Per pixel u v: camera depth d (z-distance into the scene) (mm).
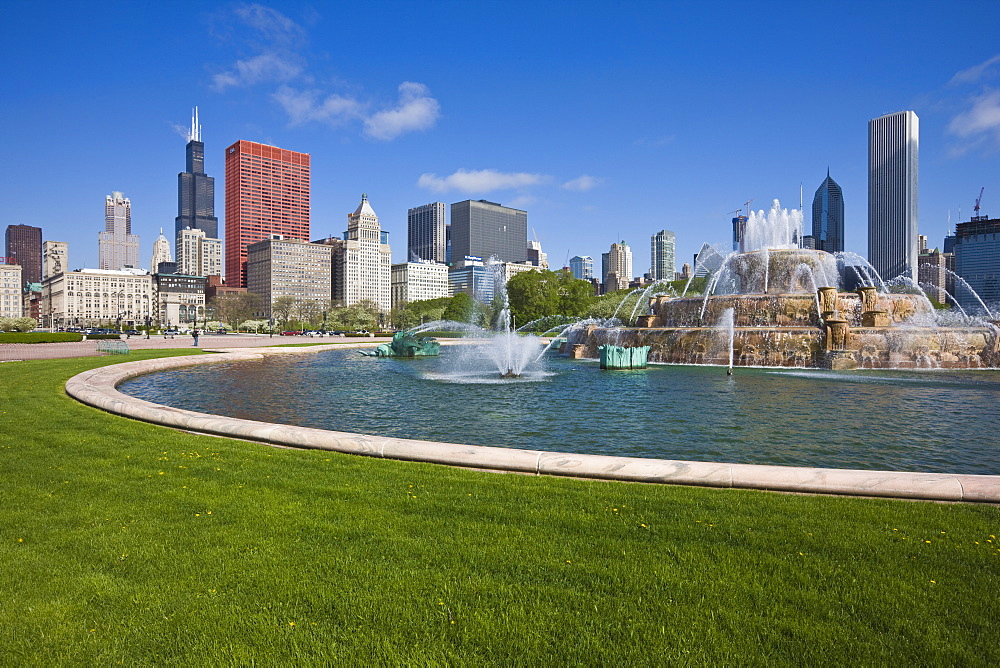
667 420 15391
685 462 8352
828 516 6574
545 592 4840
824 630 4277
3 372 24859
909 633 4250
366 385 23953
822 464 10906
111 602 4766
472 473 8609
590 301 105750
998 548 5691
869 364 30453
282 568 5309
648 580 5023
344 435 10570
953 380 24484
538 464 8672
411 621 4430
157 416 13250
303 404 18766
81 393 17156
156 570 5305
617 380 25391
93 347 50906
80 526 6426
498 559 5461
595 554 5574
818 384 23297
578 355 40469
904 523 6355
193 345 57344
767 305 36656
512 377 27000
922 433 13531
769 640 4160
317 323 173875
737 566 5293
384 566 5328
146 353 38594
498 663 3945
